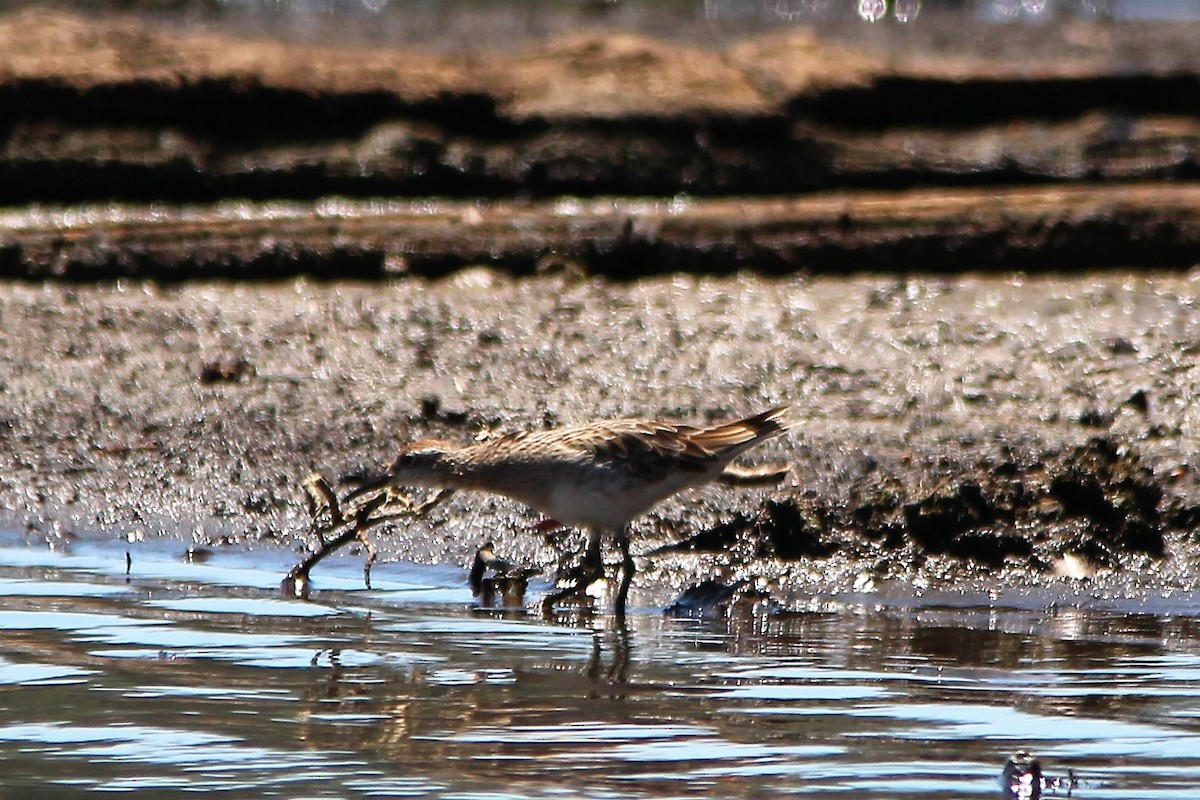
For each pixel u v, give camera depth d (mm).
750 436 10672
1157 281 15875
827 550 11266
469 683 8375
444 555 11398
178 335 15062
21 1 23938
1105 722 7672
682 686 8344
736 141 18344
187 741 7379
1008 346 13891
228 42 19609
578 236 16703
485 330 14867
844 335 14383
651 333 14641
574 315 15195
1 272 16781
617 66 18969
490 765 7051
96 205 18297
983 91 19031
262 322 15266
